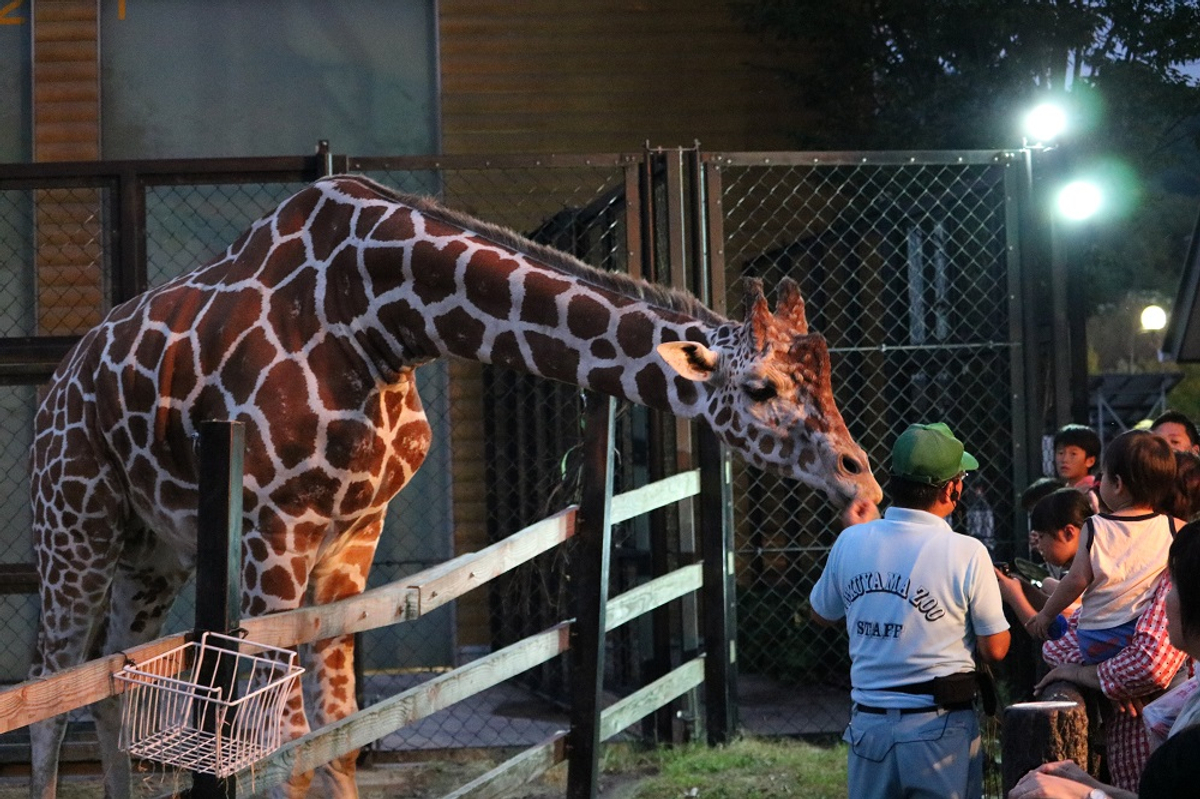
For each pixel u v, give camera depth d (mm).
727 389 9391
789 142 23578
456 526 21672
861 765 8445
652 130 23359
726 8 23531
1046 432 16422
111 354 11445
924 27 22469
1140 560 8953
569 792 11883
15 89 22250
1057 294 15516
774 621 20219
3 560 20922
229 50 22594
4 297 20984
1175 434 13578
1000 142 21734
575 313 10141
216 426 7598
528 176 22625
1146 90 21625
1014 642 12078
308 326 10734
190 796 7539
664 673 15125
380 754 15336
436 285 10492
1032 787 5508
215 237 21609
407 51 22969
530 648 11234
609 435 11953
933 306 18047
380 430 10875
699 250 14805
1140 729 8734
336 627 8656
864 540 8617
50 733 12125
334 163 14297
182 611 21375
